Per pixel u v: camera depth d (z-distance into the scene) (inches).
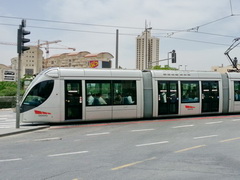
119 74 636.7
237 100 762.2
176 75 692.1
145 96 656.4
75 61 5182.1
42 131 517.0
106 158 315.6
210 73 735.1
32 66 5816.9
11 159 314.3
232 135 462.6
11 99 1175.0
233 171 263.6
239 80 768.9
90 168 275.3
